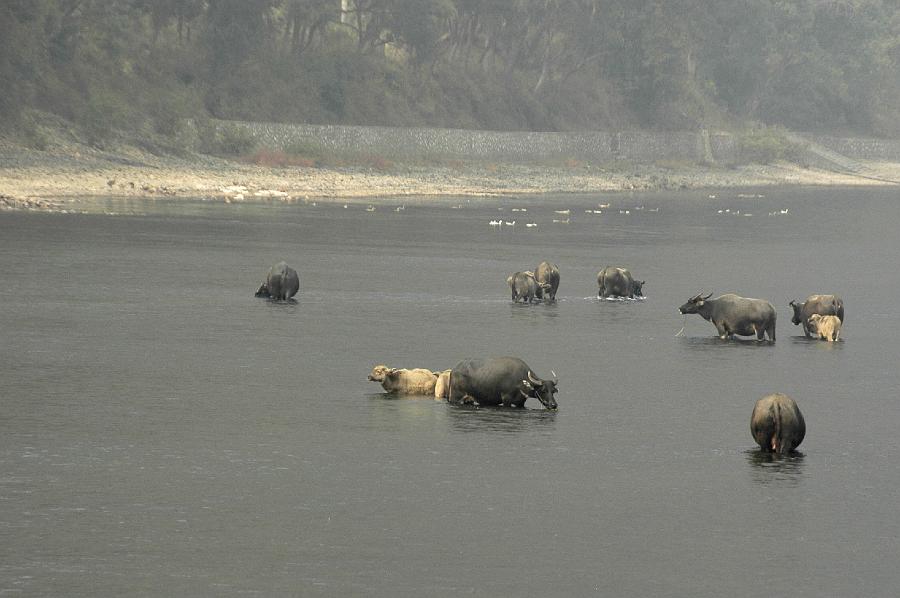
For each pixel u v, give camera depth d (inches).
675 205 5708.7
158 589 770.8
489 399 1317.7
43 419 1198.9
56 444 1106.1
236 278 2413.9
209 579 789.2
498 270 2760.8
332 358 1584.6
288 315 1961.1
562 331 1897.1
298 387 1392.7
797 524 929.5
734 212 5378.9
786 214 5378.9
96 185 4594.0
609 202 5723.4
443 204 5032.0
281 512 925.8
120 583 778.8
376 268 2711.6
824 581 814.5
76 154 5059.1
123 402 1286.9
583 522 921.5
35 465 1035.3
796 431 1143.0
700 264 3115.2
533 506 957.8
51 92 5418.3
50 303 1991.9
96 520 896.3
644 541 882.8
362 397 1348.4
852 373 1603.1
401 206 4778.5
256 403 1302.9
